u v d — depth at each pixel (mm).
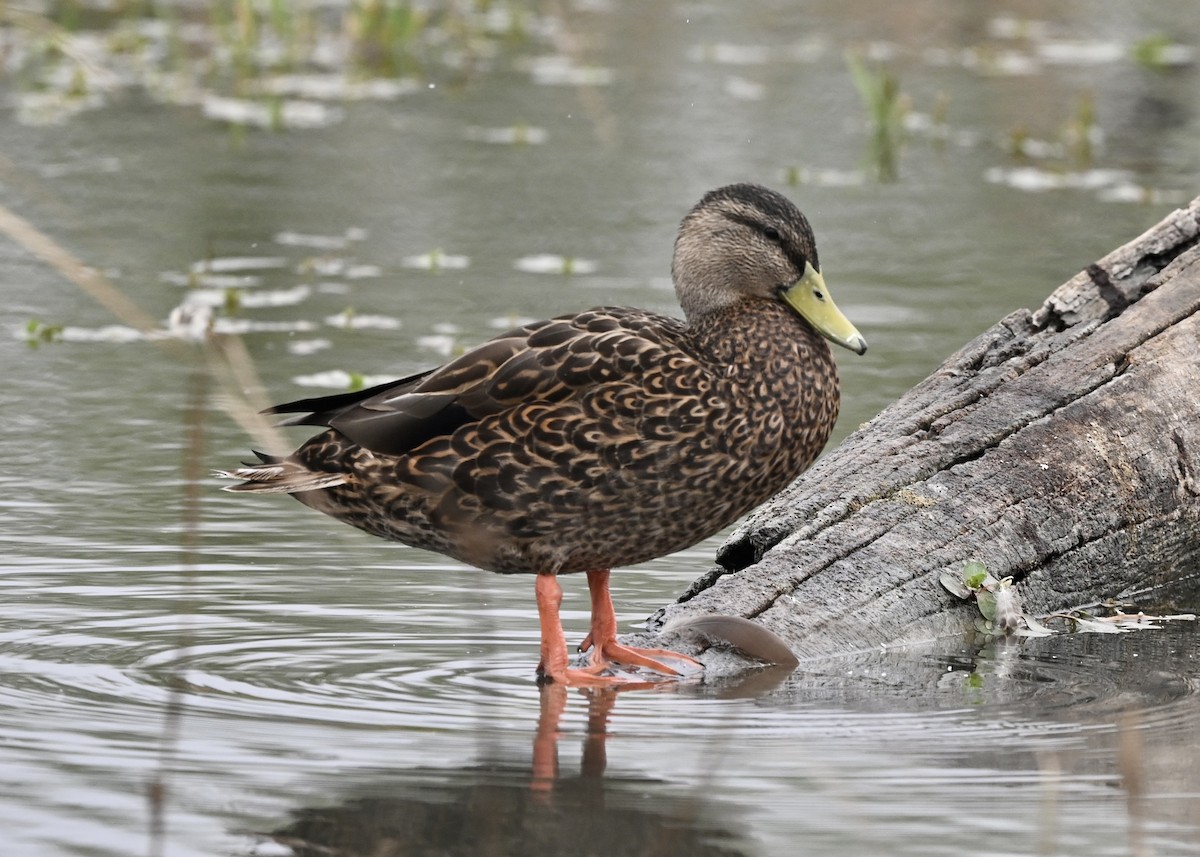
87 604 9867
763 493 9453
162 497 12008
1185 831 6895
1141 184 22875
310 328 16516
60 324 16906
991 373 11164
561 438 8906
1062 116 26859
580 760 7691
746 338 9359
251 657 9141
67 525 11320
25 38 29500
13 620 9562
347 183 22516
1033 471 10516
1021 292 17922
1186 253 11531
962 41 32719
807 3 36188
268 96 27688
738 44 32188
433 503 9055
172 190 21797
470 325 16656
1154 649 9719
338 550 11078
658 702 8648
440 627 9789
